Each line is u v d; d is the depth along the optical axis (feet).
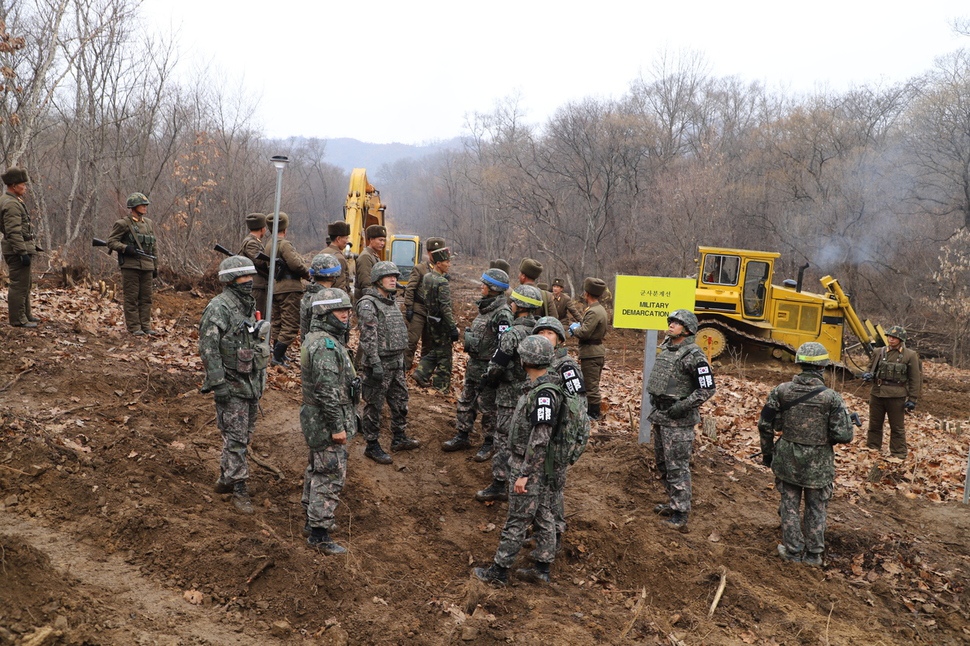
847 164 110.11
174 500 18.62
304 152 230.48
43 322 29.68
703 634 17.60
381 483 22.90
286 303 30.30
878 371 35.45
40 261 55.62
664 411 22.49
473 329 24.75
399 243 75.05
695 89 147.64
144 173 74.79
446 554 19.74
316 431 17.58
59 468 18.44
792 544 21.88
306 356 17.56
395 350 23.84
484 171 151.53
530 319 21.77
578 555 20.44
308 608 15.40
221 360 18.56
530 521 18.04
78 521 17.04
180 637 13.66
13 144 49.01
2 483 17.54
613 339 72.18
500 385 22.06
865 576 21.99
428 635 15.42
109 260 64.08
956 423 42.98
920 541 24.38
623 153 123.24
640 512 23.50
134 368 26.73
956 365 85.40
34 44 53.52
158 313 38.68
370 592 16.44
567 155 124.36
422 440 26.18
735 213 116.88
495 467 22.49
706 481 26.43
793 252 112.47
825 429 21.49
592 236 122.11
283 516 19.76
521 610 17.11
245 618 14.83
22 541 13.91
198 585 15.53
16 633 12.28
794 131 121.60
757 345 58.49
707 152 124.06
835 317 57.26
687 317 22.33
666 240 116.88
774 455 22.21
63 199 71.31
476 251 207.21
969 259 91.86
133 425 22.30
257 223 30.22
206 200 89.10
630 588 19.56
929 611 20.39
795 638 18.02
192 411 24.53
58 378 24.30
